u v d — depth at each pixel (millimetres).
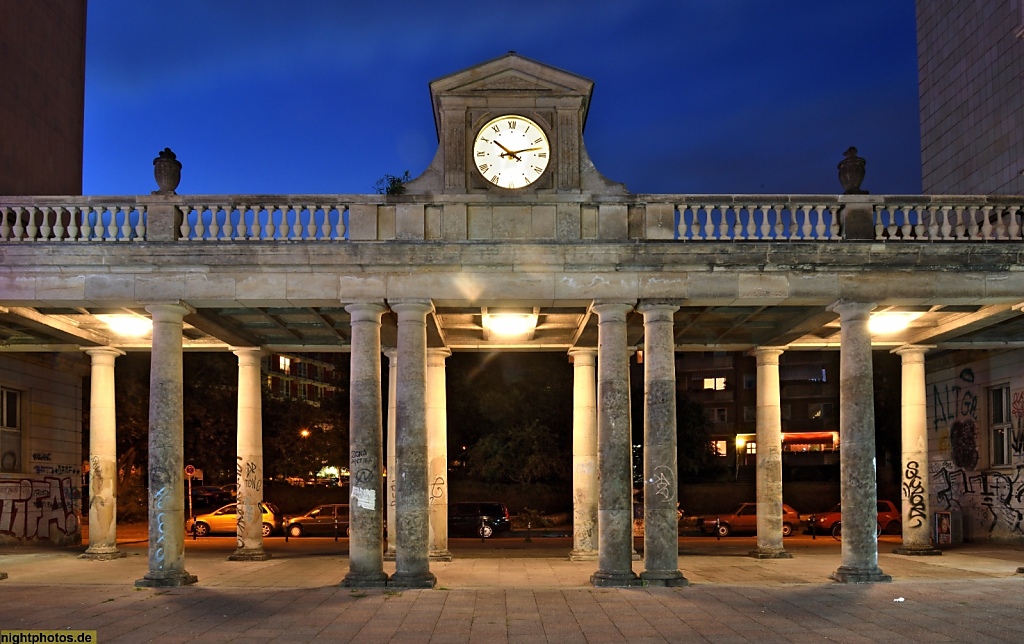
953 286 22297
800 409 79250
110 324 26469
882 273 22281
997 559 27500
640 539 40031
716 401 81125
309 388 103125
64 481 34531
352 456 21797
